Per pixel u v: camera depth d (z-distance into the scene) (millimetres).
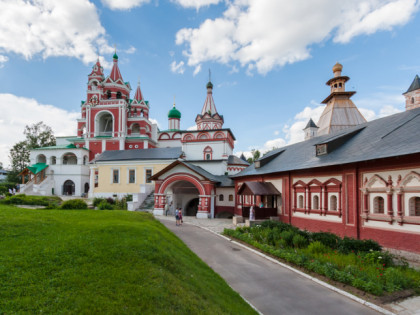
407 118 15469
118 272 6879
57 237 9203
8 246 8000
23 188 46562
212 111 51750
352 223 15148
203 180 30047
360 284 8820
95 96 56688
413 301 8148
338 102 37562
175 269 8102
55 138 69562
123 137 54000
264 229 16812
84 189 51188
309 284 9656
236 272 10844
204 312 6102
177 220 23250
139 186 39875
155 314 5465
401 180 12484
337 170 16547
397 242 12555
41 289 5758
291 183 20984
